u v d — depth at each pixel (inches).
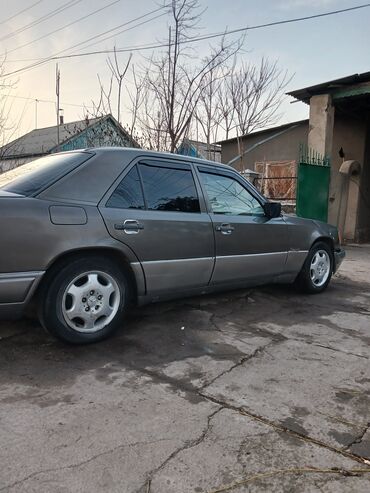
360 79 378.3
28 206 123.6
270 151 625.6
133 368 126.8
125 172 147.7
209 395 112.9
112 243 138.3
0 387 112.3
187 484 80.0
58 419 98.6
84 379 118.4
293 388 118.6
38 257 124.2
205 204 170.7
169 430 96.3
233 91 591.2
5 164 617.6
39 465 83.0
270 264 196.5
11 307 123.8
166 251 153.7
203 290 172.4
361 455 90.3
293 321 177.9
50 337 144.7
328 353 144.6
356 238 497.4
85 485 78.5
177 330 159.5
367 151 505.0
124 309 147.8
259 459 87.7
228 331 161.8
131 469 83.1
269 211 191.9
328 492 79.3
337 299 217.5
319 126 410.0
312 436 96.4
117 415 101.3
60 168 139.3
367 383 123.4
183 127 417.1
